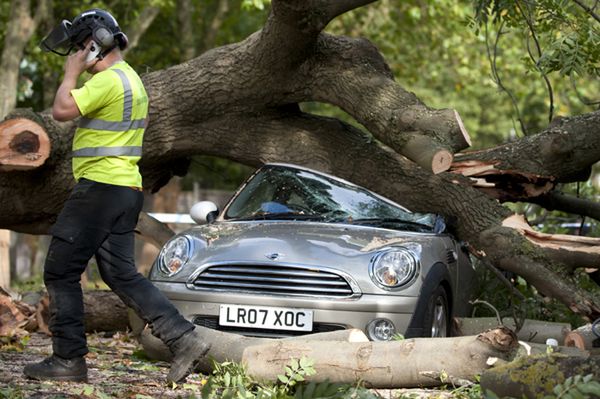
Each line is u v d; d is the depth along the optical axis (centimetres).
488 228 1257
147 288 861
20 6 2778
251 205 1211
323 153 1403
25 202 1396
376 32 3631
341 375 849
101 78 844
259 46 1347
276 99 1399
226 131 1427
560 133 1318
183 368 858
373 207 1204
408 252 1035
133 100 859
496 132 5003
